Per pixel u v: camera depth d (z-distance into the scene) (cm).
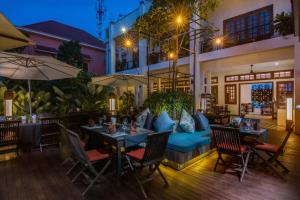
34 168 369
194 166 372
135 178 300
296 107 663
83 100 757
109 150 349
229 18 927
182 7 557
